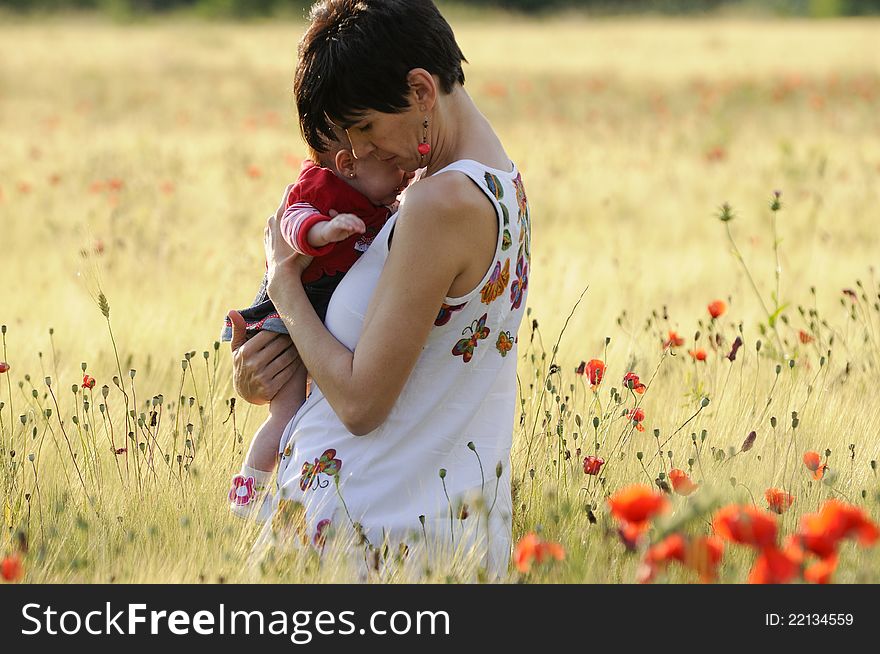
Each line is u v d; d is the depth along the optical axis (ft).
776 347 43.24
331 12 22.72
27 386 37.65
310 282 24.95
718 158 96.12
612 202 82.58
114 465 30.86
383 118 22.54
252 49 279.08
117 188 68.44
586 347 43.37
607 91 184.85
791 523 27.86
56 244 64.03
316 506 24.08
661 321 48.16
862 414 33.45
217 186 84.43
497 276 23.24
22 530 26.63
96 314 47.83
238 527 26.81
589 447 30.91
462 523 24.06
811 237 70.33
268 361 25.50
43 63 222.28
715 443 31.91
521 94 176.14
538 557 19.93
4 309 50.06
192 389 38.75
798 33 336.08
